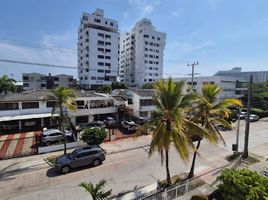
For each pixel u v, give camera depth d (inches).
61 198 514.6
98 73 3063.5
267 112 1820.9
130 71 3973.9
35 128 1192.8
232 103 573.0
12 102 1109.7
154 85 492.4
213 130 561.9
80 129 1173.1
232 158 796.0
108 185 581.0
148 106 1491.1
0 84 2086.6
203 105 567.5
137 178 625.9
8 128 1133.7
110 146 937.5
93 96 1405.0
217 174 614.2
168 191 458.3
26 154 811.4
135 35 3850.9
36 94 1291.8
